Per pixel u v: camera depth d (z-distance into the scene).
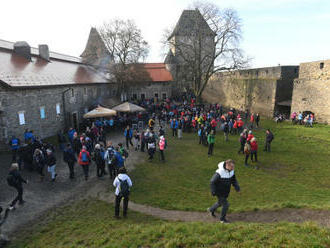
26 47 22.30
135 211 7.75
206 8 33.31
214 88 45.19
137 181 10.89
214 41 35.06
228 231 5.04
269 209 6.96
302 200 8.53
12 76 15.91
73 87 23.45
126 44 37.00
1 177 10.93
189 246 4.60
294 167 13.12
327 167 13.08
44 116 18.53
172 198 8.95
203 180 11.09
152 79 45.16
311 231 4.77
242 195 9.34
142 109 23.06
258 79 31.28
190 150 16.44
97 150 11.16
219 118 27.61
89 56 40.84
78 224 6.98
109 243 5.33
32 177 11.20
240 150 15.59
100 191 9.76
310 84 24.36
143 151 15.94
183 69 38.66
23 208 8.27
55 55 30.73
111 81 35.09
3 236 6.23
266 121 27.50
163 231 5.51
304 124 24.17
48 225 7.06
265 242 4.41
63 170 12.23
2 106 14.44
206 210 7.43
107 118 23.75
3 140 14.69
